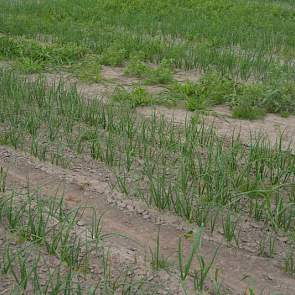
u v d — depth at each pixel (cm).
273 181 563
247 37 1279
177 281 413
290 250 459
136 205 523
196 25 1412
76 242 458
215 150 634
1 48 1077
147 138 652
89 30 1309
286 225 489
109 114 715
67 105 757
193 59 1074
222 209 502
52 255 437
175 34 1326
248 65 1009
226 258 447
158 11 1623
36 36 1291
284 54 1145
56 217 474
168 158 613
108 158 613
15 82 828
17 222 475
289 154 593
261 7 1670
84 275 416
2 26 1345
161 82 920
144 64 1055
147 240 470
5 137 655
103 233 476
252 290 380
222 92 835
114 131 679
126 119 704
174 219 501
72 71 954
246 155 630
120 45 1120
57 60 1023
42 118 719
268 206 484
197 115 716
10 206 475
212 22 1450
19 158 620
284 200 535
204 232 481
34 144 630
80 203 527
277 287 416
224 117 764
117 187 555
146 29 1374
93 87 887
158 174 546
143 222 498
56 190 550
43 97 789
